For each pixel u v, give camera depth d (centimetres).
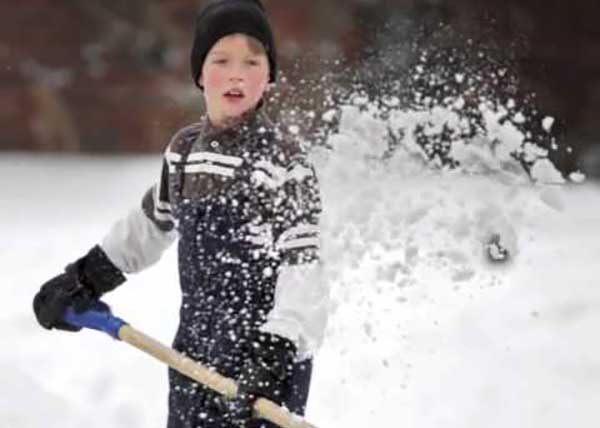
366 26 5288
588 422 1831
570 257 2847
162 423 1758
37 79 6372
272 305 1116
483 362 2061
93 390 1914
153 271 2694
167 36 6309
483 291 2416
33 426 1603
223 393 1084
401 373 1956
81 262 1241
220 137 1141
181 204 1148
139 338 1156
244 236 1113
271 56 1161
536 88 5706
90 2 6353
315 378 1894
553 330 2253
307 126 1284
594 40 6012
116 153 6297
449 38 1895
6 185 4647
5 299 2488
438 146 1255
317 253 1107
